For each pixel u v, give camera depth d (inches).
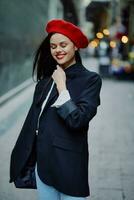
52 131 95.8
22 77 646.5
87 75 97.7
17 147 103.8
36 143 101.2
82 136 97.3
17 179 105.3
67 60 98.7
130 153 276.2
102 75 957.2
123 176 223.5
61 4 1387.8
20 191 197.3
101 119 413.1
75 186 95.3
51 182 96.9
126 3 1108.5
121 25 1051.3
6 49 496.1
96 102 96.0
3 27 468.1
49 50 108.3
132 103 552.7
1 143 290.4
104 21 1739.7
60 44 97.8
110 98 597.6
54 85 100.2
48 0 1024.9
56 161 94.8
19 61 612.4
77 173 95.5
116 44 1032.2
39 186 101.6
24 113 425.1
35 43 809.5
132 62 938.1
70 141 95.4
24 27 654.5
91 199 188.1
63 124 95.7
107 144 301.4
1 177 215.8
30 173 105.2
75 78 98.0
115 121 405.7
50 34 100.7
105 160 255.4
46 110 98.4
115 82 869.8
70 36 97.0
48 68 109.9
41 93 102.1
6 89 504.1
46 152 96.0
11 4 519.5
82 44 99.2
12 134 321.1
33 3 753.6
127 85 816.3
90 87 96.3
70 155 95.0
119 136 333.1
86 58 2144.4
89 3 1748.3
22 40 636.7
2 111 429.4
